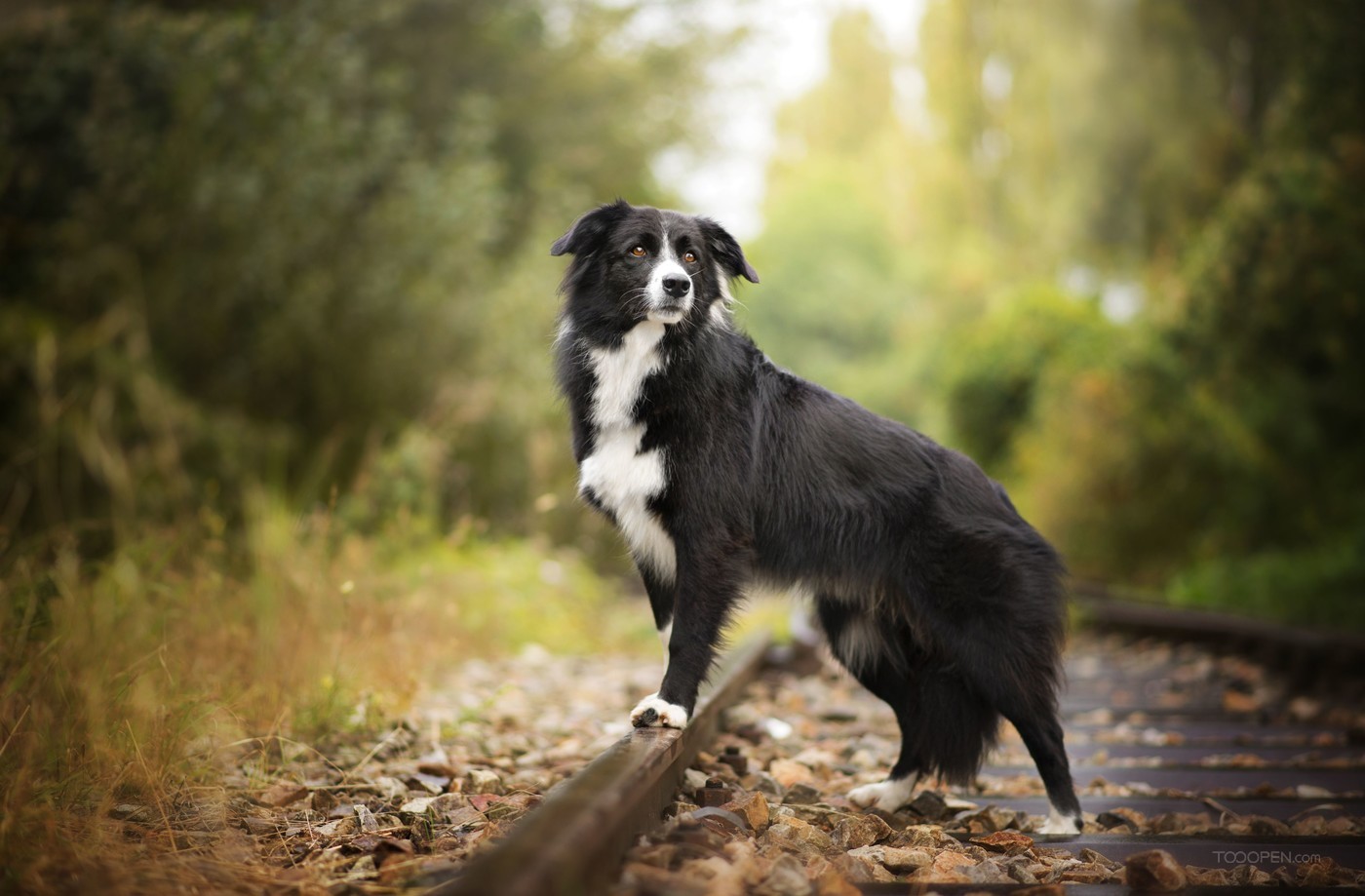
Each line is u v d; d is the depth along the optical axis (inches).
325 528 273.3
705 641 147.1
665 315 148.2
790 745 194.7
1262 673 308.0
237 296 381.1
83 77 352.5
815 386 161.6
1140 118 832.3
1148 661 362.0
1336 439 503.2
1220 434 522.0
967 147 1200.2
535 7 588.1
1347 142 503.5
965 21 1187.3
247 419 394.3
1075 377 635.5
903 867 117.0
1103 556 567.8
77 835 118.6
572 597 397.1
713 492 148.9
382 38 513.3
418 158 478.9
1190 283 566.3
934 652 155.6
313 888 104.2
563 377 163.8
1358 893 108.0
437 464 386.9
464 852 114.5
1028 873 113.7
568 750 180.7
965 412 807.7
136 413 337.7
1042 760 145.6
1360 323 484.7
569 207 525.3
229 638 205.9
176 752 146.6
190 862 112.2
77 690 153.3
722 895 93.2
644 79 631.2
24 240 345.7
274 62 381.4
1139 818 144.4
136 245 360.5
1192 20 772.0
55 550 239.9
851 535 151.6
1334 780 172.6
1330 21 523.2
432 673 249.6
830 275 1662.2
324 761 168.1
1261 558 479.5
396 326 423.8
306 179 382.9
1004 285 1163.9
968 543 147.8
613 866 96.6
